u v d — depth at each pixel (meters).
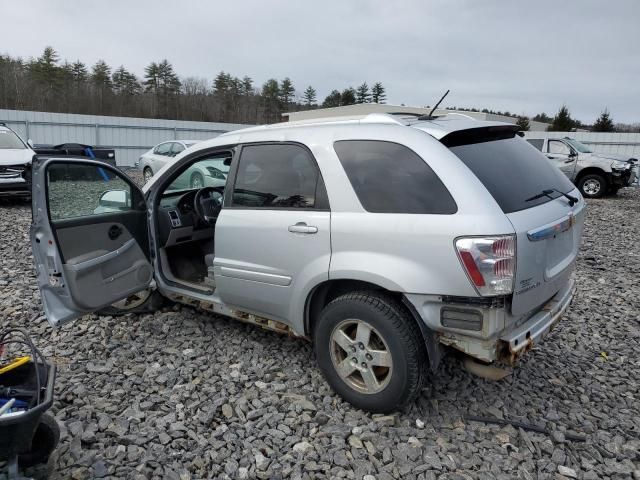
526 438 2.96
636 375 3.86
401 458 2.76
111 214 3.83
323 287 3.32
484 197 2.76
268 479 2.60
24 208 11.08
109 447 2.80
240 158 3.76
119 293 3.86
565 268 3.20
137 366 3.70
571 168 16.42
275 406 3.23
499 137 3.42
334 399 3.30
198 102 56.69
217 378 3.55
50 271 3.41
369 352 3.04
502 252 2.64
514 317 2.81
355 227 3.04
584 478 2.69
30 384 2.60
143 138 25.81
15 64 50.91
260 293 3.60
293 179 3.43
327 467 2.68
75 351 3.94
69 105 45.81
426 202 2.86
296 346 4.06
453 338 2.87
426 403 3.30
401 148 3.03
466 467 2.72
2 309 4.78
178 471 2.64
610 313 5.17
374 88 75.75
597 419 3.23
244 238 3.61
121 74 62.97
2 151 10.89
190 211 4.62
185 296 4.27
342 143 3.24
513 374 3.75
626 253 8.10
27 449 2.23
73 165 3.54
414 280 2.81
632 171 16.27
